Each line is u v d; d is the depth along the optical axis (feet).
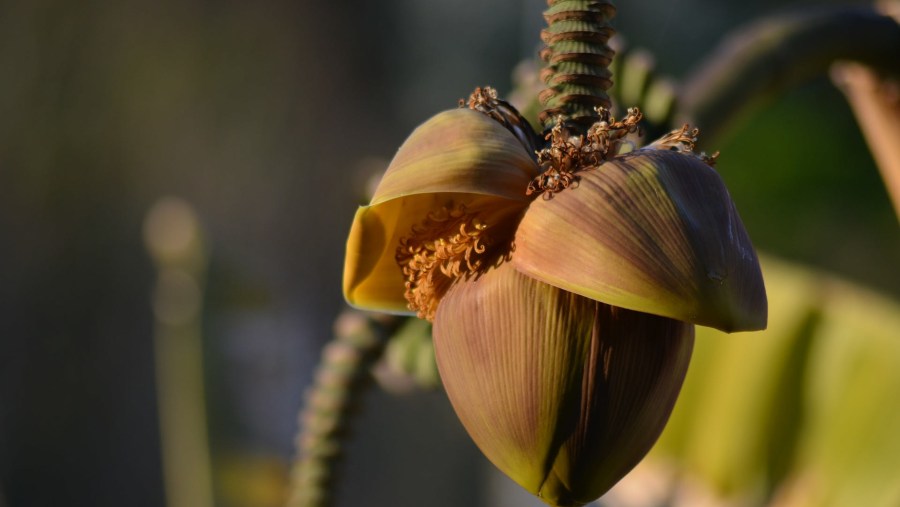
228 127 21.11
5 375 18.31
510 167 4.68
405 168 4.68
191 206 20.53
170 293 6.74
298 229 20.52
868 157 30.32
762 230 30.25
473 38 27.12
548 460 4.65
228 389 6.78
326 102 22.40
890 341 7.73
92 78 20.16
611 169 4.64
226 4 21.33
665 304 4.55
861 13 5.67
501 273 4.68
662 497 8.15
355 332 5.77
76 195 19.72
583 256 4.60
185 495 6.90
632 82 5.38
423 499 20.57
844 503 7.48
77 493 18.12
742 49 5.57
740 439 7.95
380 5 23.81
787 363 7.97
